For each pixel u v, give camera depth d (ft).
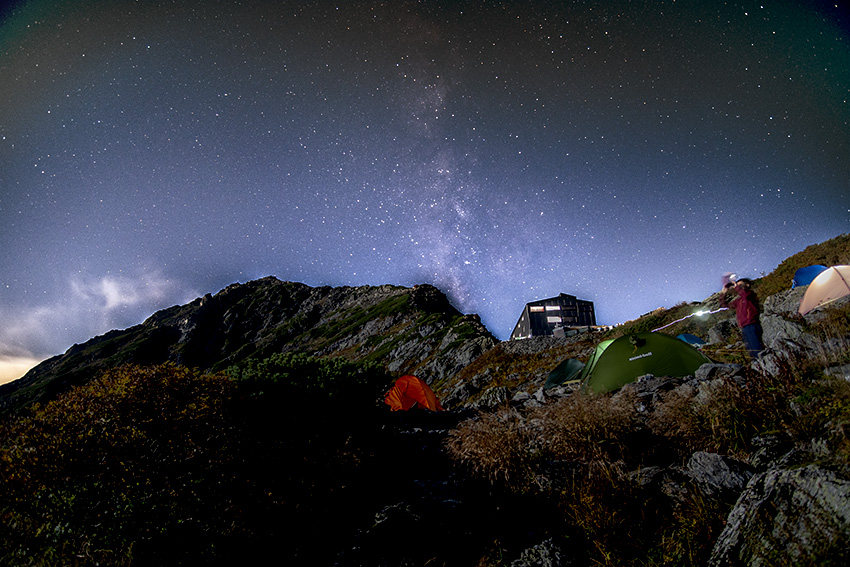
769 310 45.55
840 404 10.80
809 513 7.92
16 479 10.14
